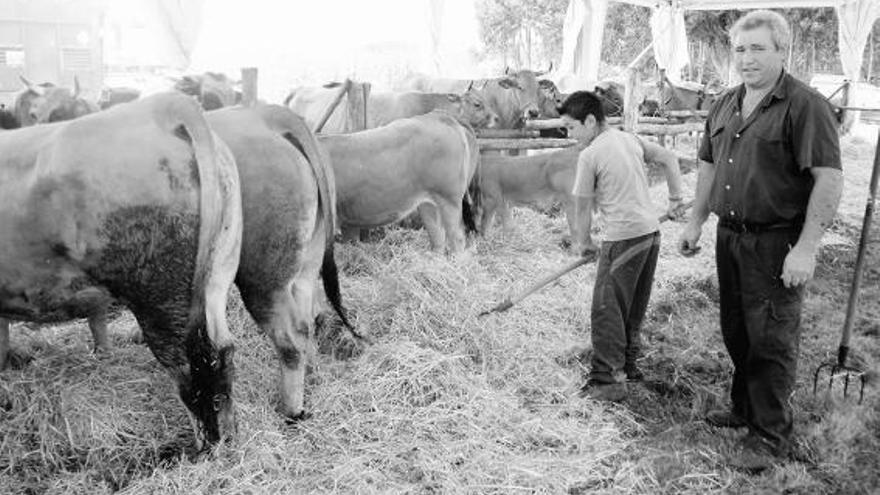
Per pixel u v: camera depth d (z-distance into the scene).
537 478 3.08
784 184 3.12
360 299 4.62
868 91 21.06
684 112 13.40
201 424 3.14
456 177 5.51
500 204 6.95
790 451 3.35
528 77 10.30
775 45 3.06
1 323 3.60
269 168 3.29
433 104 8.33
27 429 3.30
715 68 28.27
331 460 3.19
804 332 4.88
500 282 5.49
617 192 3.82
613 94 11.76
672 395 4.01
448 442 3.31
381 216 5.41
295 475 3.09
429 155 5.36
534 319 4.82
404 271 4.73
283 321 3.47
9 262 2.78
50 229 2.70
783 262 3.17
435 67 13.32
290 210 3.36
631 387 4.05
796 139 3.04
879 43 31.94
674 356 4.50
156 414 3.45
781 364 3.25
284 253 3.39
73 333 4.30
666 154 4.03
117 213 2.69
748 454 3.31
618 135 3.89
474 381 3.84
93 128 2.71
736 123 3.25
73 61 8.88
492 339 4.29
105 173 2.66
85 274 2.79
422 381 3.70
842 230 7.98
